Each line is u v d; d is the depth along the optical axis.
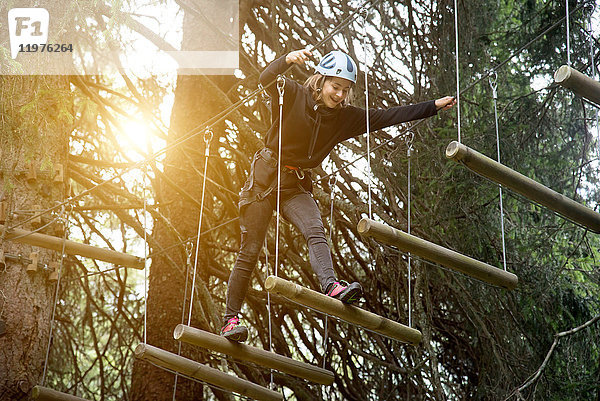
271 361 5.22
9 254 7.53
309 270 9.91
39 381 7.43
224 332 5.01
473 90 8.64
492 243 8.27
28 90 7.90
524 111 8.46
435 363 8.37
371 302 9.91
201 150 10.21
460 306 9.05
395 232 4.47
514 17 8.88
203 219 10.04
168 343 9.67
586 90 3.84
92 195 10.59
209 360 9.80
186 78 10.55
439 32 8.79
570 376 8.12
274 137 4.97
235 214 9.94
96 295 11.38
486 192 8.23
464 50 8.60
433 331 9.66
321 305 4.48
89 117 9.97
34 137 7.58
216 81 10.12
